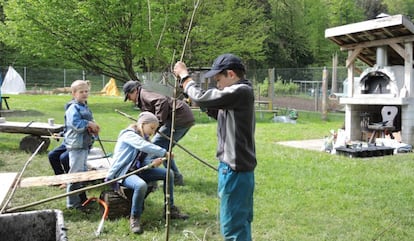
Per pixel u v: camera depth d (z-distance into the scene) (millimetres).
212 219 4703
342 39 10766
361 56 11555
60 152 5496
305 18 45750
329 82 23109
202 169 7008
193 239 4137
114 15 18094
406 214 4840
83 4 17984
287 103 22906
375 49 11133
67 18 18562
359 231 4316
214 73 2887
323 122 16688
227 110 2861
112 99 26984
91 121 4953
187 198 5430
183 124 5605
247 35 22562
